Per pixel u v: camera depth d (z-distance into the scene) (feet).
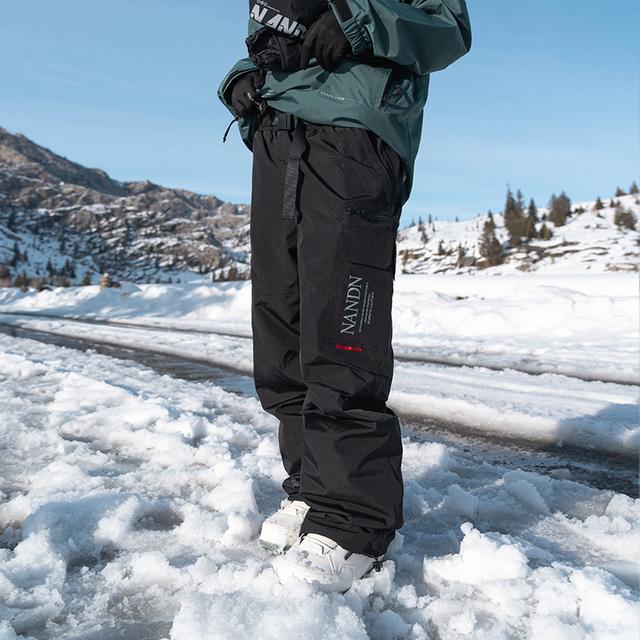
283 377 4.98
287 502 5.10
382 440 4.23
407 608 3.92
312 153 4.39
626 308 29.86
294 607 3.55
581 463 8.04
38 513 5.17
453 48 4.47
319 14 4.34
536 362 19.89
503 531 5.35
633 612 3.55
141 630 3.67
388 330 4.37
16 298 77.10
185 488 6.30
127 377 14.40
